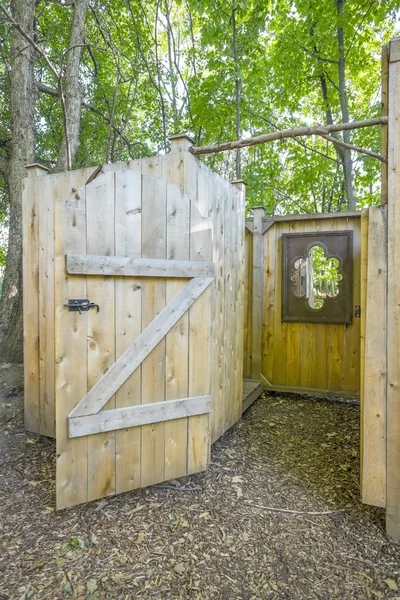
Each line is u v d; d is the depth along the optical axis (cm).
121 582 138
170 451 213
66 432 181
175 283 212
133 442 200
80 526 171
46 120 553
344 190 718
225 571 145
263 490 208
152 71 629
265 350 421
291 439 284
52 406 268
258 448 266
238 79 530
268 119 673
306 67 591
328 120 635
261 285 419
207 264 224
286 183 753
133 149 636
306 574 144
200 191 236
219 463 242
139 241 198
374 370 177
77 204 180
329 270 909
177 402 213
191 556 153
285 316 405
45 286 267
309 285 595
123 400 196
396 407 170
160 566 146
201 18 543
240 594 134
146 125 684
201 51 648
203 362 225
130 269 195
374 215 178
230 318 292
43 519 176
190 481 217
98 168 244
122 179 192
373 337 178
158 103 658
